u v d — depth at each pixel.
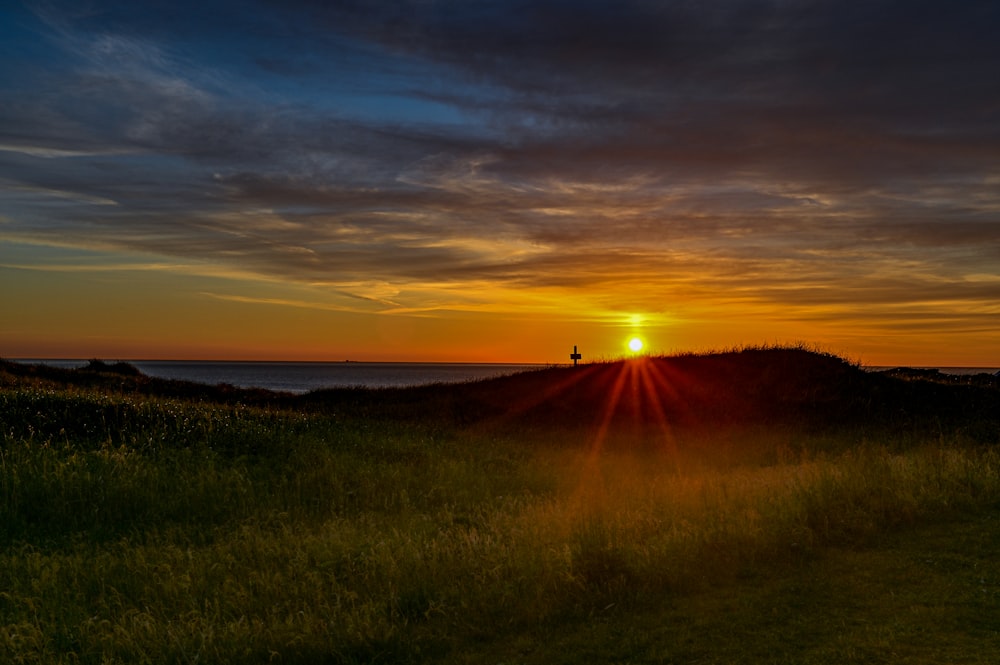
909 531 10.20
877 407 24.89
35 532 12.23
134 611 8.34
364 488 15.33
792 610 7.57
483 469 17.86
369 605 8.06
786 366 29.27
